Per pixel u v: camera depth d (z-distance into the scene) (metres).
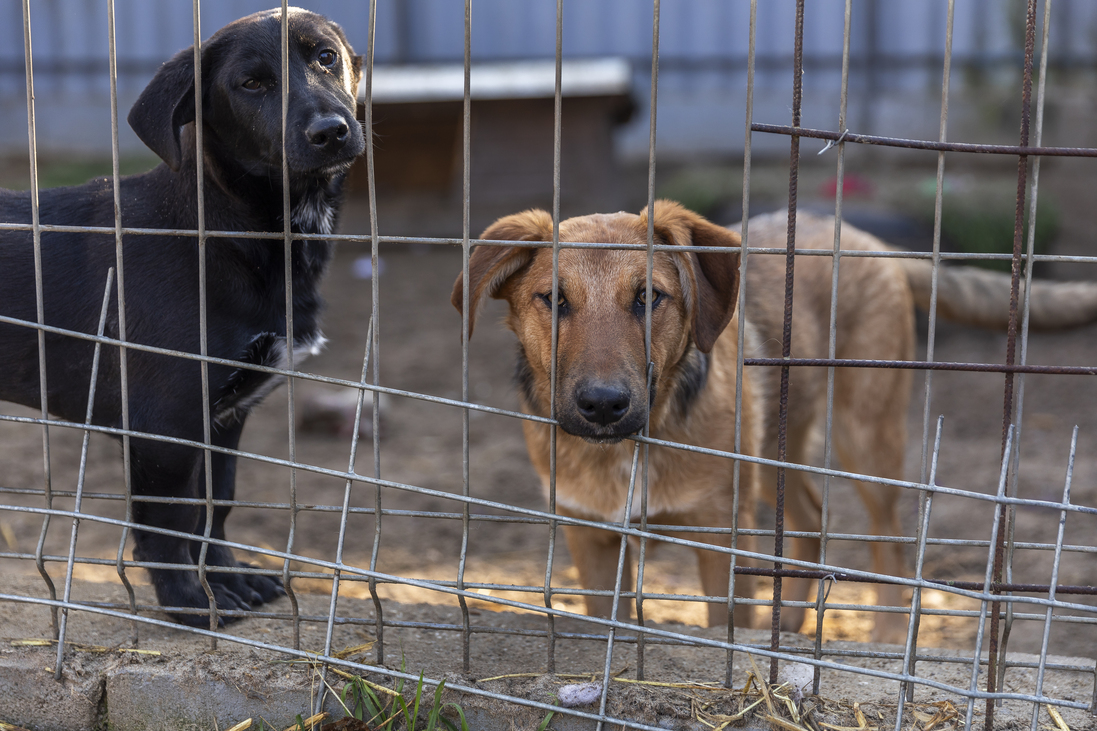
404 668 1.50
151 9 6.03
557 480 1.72
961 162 5.42
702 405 1.70
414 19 6.19
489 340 3.73
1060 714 1.48
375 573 1.47
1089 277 3.97
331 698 1.49
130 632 1.58
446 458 2.73
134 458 1.58
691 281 1.59
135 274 1.58
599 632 1.63
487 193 4.61
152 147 1.59
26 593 1.65
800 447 2.01
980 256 1.42
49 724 1.52
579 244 1.45
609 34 6.18
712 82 6.12
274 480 2.52
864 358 1.94
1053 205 4.12
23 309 1.59
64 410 1.63
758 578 2.14
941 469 2.54
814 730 1.46
